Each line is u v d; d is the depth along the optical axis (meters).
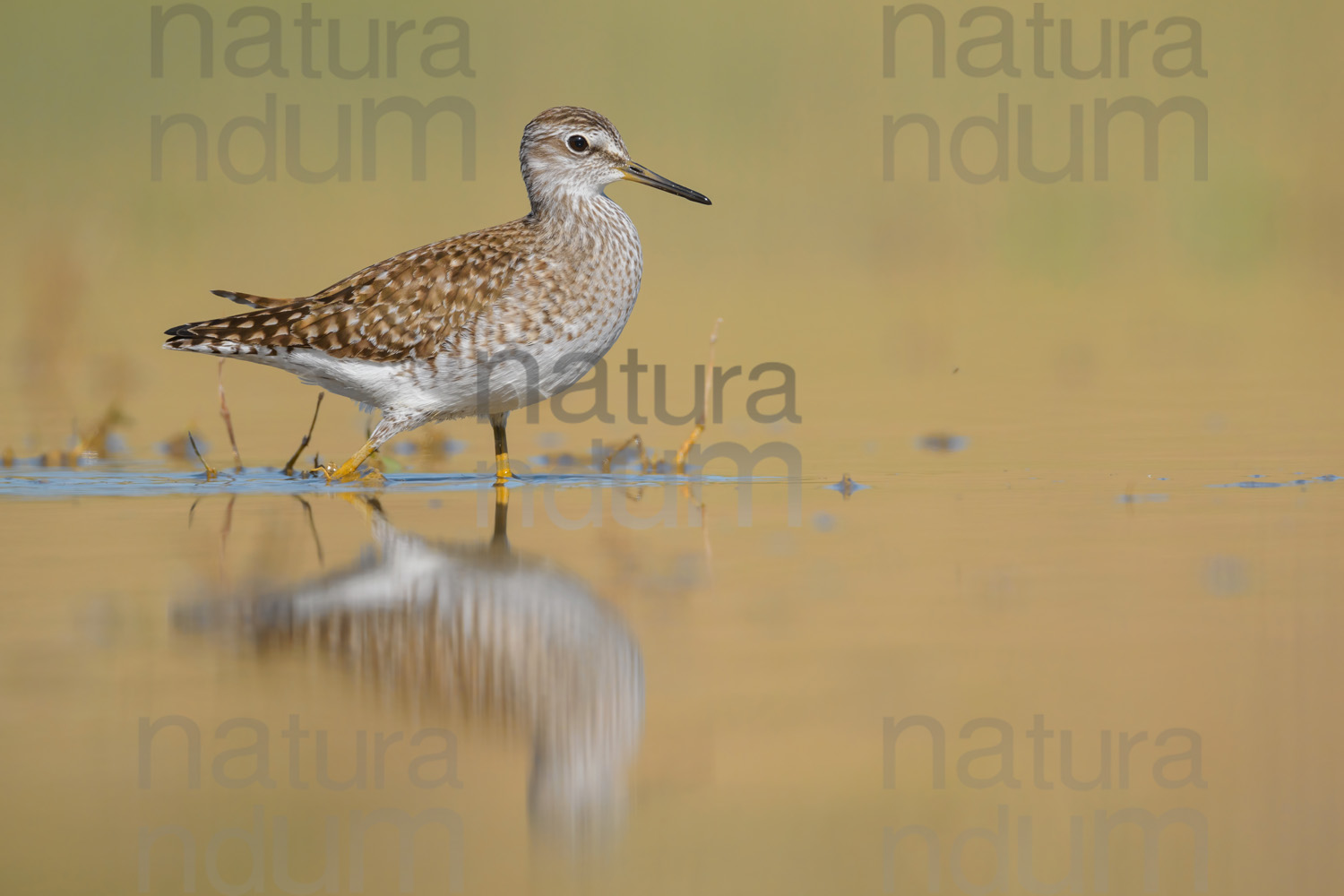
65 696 7.55
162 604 8.97
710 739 7.13
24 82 35.72
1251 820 6.54
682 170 34.19
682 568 9.81
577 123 13.34
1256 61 36.66
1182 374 19.48
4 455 13.98
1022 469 13.36
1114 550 10.23
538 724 7.31
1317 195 32.44
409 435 15.59
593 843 6.31
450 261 12.66
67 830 6.32
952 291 28.00
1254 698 7.45
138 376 20.12
